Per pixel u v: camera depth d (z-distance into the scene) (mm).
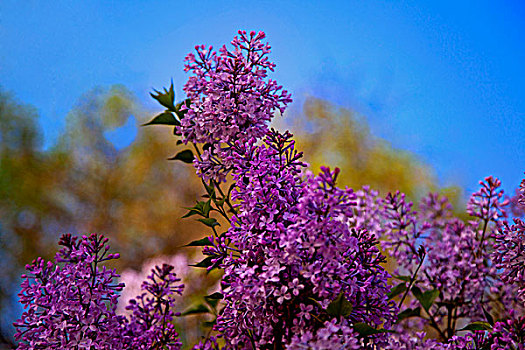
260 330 808
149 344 851
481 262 941
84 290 820
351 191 781
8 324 2770
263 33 852
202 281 1116
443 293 949
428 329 1002
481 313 944
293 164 831
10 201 3576
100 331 816
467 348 851
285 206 808
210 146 859
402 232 963
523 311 935
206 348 847
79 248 828
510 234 867
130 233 3600
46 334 809
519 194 891
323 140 2908
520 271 864
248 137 837
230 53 848
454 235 963
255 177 810
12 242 3494
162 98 878
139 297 873
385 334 817
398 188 2576
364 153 2809
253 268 792
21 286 816
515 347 841
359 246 826
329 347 763
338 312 783
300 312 796
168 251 3451
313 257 792
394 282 967
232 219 818
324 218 779
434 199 1000
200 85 848
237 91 846
